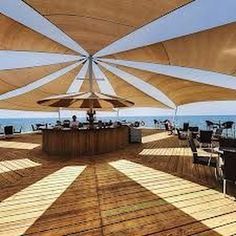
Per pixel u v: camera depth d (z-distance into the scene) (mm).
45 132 8945
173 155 8188
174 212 3482
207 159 5469
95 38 7191
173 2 4656
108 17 5641
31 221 3223
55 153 8484
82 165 6688
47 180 5168
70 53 8727
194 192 4336
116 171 5938
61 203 3842
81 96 8109
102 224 3127
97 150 8617
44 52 8016
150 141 12125
